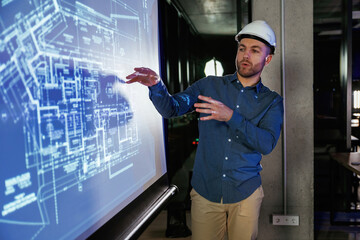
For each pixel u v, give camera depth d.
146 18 1.29
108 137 0.93
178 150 4.38
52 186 0.65
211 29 5.03
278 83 2.42
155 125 1.38
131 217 1.05
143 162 1.21
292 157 2.46
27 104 0.58
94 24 0.85
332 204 3.00
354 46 4.36
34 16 0.61
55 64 0.67
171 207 2.79
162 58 1.51
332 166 2.98
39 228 0.61
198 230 1.56
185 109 1.48
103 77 0.90
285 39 2.39
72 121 0.73
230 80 1.57
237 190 1.46
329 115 5.27
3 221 0.52
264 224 2.52
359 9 4.33
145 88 1.27
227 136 1.48
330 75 4.98
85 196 0.79
